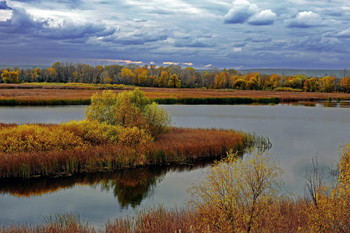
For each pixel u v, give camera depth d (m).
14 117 42.56
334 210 8.46
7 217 13.45
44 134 21.66
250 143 27.69
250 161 9.43
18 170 18.31
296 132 35.19
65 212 14.08
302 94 104.00
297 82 143.25
